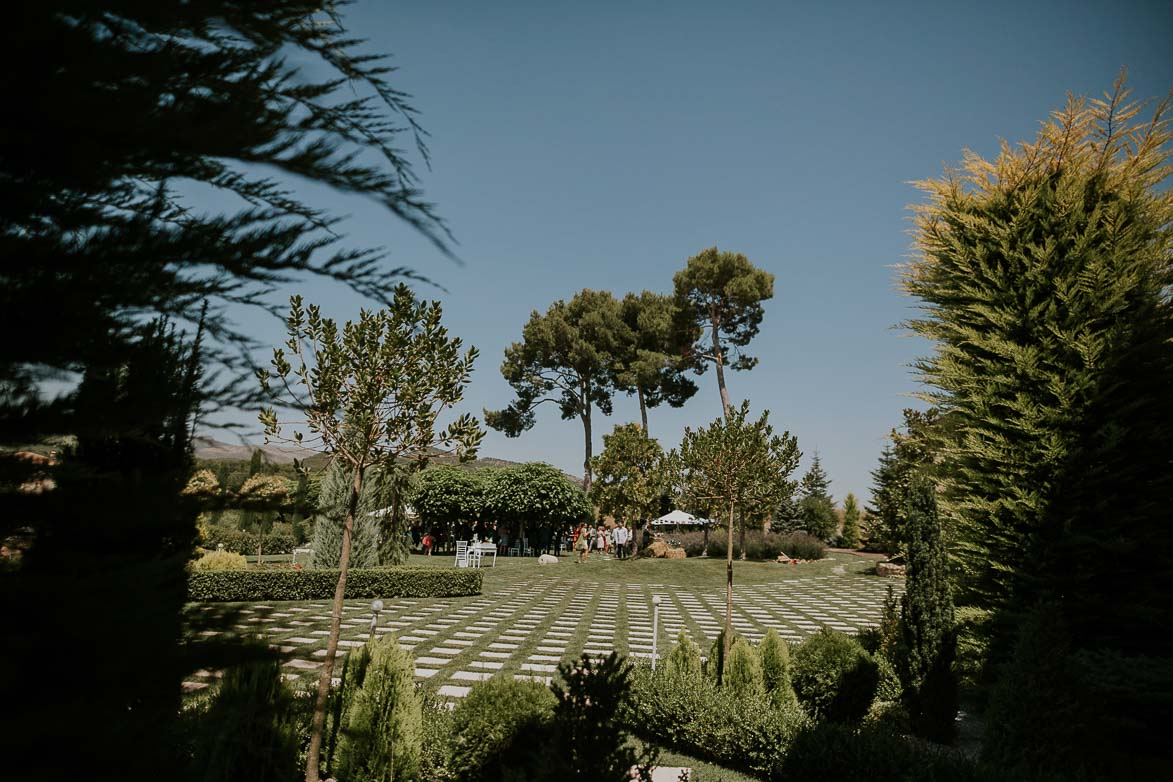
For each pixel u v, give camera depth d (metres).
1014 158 10.23
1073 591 8.52
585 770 3.34
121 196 1.39
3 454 1.27
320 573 16.03
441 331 5.74
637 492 29.61
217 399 1.41
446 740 5.41
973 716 9.22
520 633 13.27
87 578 1.18
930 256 10.89
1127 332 8.62
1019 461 9.16
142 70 1.12
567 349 40.09
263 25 1.24
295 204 1.42
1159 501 8.34
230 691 4.00
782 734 6.41
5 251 1.10
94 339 1.27
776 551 33.62
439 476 33.84
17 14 0.95
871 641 10.33
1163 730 6.85
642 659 11.12
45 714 1.09
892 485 29.06
